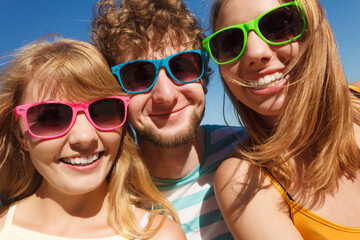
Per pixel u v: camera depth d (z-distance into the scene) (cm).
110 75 41
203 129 56
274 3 38
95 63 40
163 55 46
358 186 37
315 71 38
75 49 40
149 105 46
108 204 41
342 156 38
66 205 38
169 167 48
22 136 39
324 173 37
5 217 39
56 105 36
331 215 35
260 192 37
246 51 39
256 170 39
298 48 39
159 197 45
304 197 36
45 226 38
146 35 45
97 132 37
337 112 39
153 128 47
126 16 46
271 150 38
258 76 40
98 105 38
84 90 37
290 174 38
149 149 49
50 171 37
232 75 42
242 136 52
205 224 46
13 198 44
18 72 38
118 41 45
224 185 40
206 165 49
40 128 36
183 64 47
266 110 40
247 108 45
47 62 37
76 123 36
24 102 38
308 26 38
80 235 37
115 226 38
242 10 39
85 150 37
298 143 39
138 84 46
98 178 38
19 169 43
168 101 45
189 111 48
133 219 39
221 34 41
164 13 45
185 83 47
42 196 39
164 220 39
